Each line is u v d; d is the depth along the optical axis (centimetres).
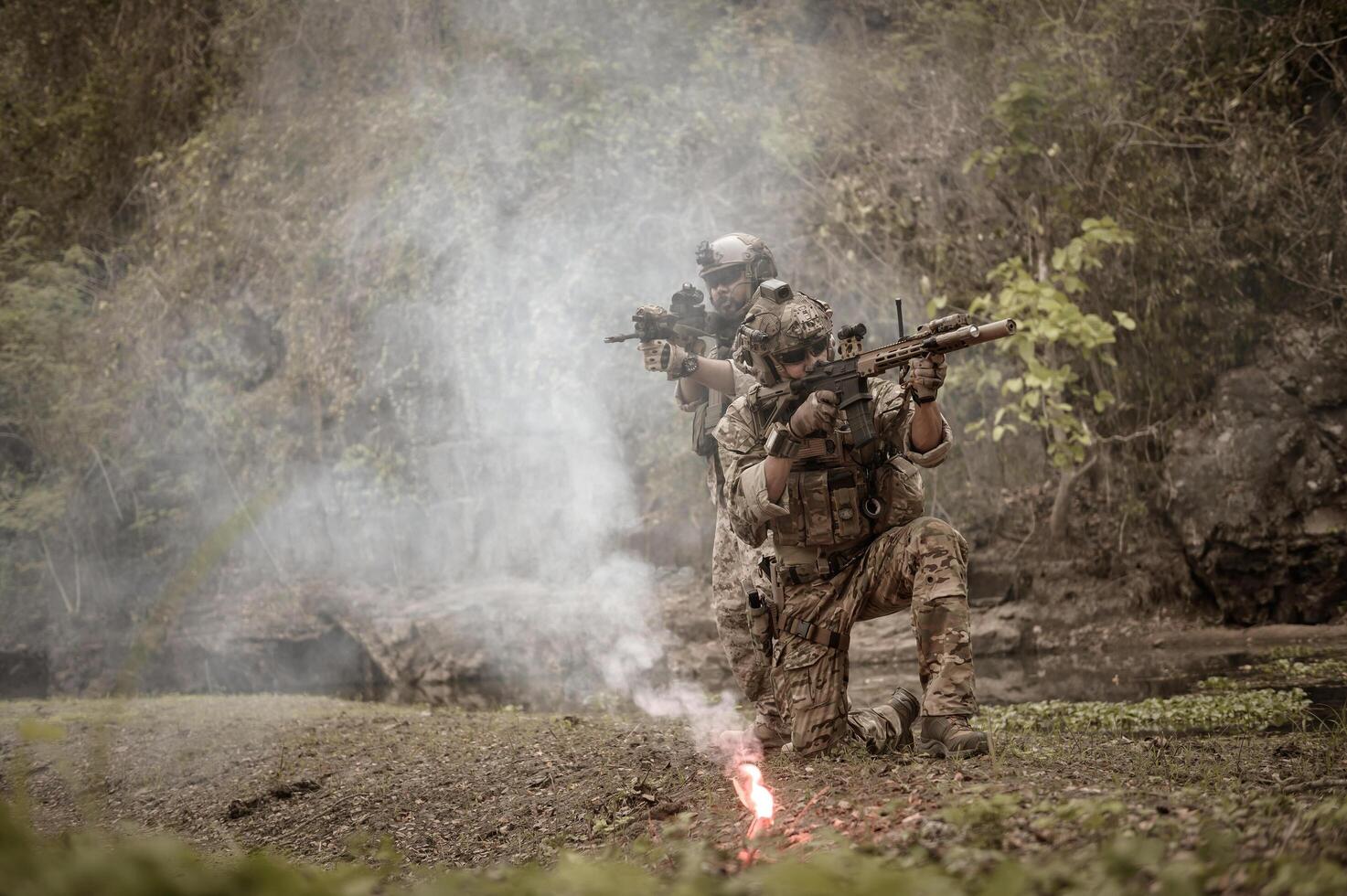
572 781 506
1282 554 1140
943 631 438
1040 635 1189
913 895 245
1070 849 276
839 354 487
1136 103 1302
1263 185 1235
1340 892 223
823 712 456
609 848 360
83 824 548
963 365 1312
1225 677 848
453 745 653
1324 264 1200
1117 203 1273
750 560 511
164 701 1042
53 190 1883
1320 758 443
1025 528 1279
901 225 1363
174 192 1761
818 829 334
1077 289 1161
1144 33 1320
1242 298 1231
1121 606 1212
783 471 446
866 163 1409
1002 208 1352
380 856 417
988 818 303
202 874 246
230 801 593
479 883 288
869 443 447
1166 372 1250
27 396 1677
